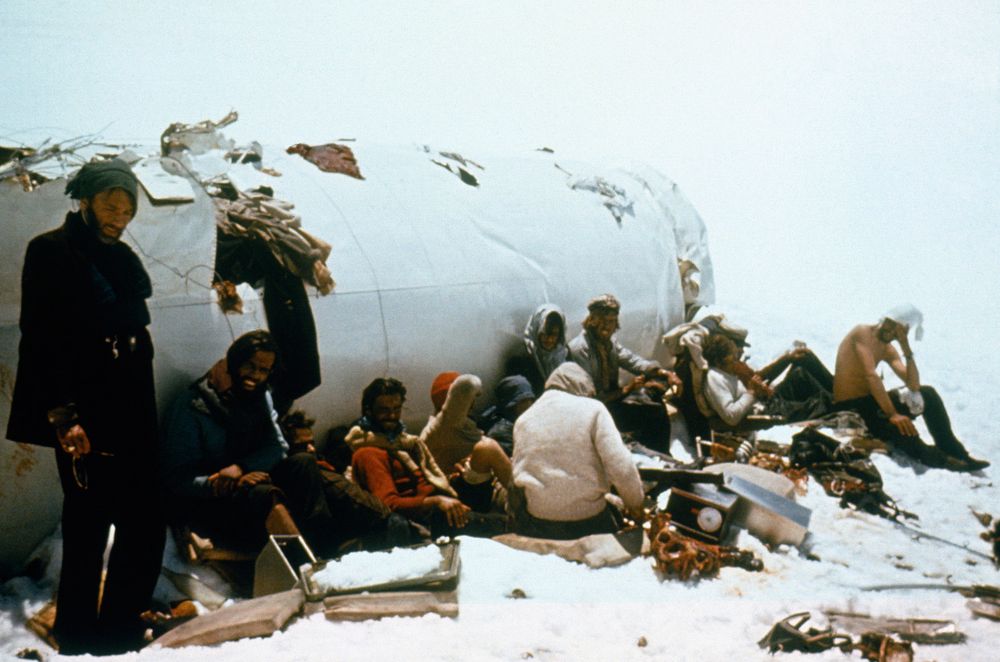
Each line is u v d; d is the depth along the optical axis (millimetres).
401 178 8750
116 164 4848
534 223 9289
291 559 5719
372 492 6500
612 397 8680
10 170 5633
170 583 5750
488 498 7078
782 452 8633
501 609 5453
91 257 4895
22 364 4812
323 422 7258
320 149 8594
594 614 5551
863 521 7559
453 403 7016
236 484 5805
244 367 5941
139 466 5105
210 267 6281
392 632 5102
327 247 7133
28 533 5773
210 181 6965
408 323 7676
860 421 9281
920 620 5754
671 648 5234
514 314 8578
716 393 8883
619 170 11445
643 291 10109
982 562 7004
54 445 4918
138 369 5086
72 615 5102
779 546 6820
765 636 5402
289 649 4863
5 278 5492
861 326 9375
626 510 6609
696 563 6160
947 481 8672
